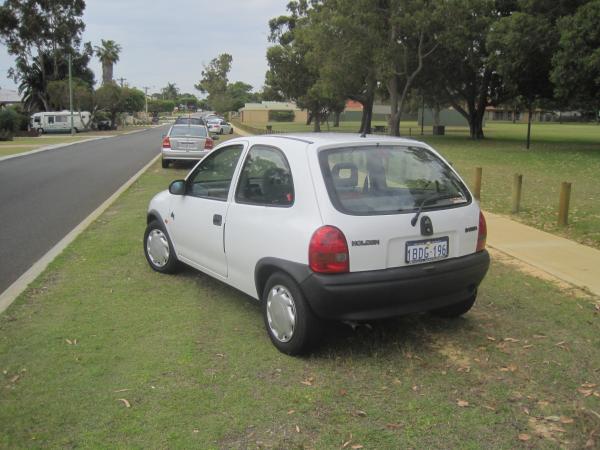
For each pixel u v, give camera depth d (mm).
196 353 4359
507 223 9352
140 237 8258
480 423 3451
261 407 3600
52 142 37781
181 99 189125
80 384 3873
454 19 32000
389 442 3254
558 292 5867
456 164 20797
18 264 6969
